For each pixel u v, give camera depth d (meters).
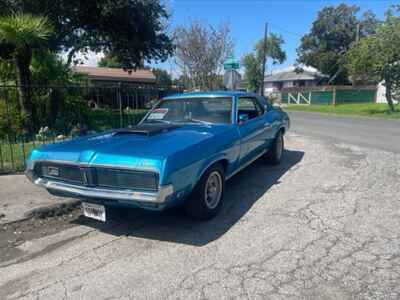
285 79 55.97
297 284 2.44
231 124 4.34
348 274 2.56
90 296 2.37
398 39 16.91
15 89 8.66
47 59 9.45
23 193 4.47
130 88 7.85
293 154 7.46
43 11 12.43
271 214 3.84
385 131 11.62
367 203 4.13
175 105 4.86
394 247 2.98
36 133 8.77
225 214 3.87
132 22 13.84
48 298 2.36
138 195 2.84
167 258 2.88
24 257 2.97
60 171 3.28
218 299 2.29
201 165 3.28
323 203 4.16
